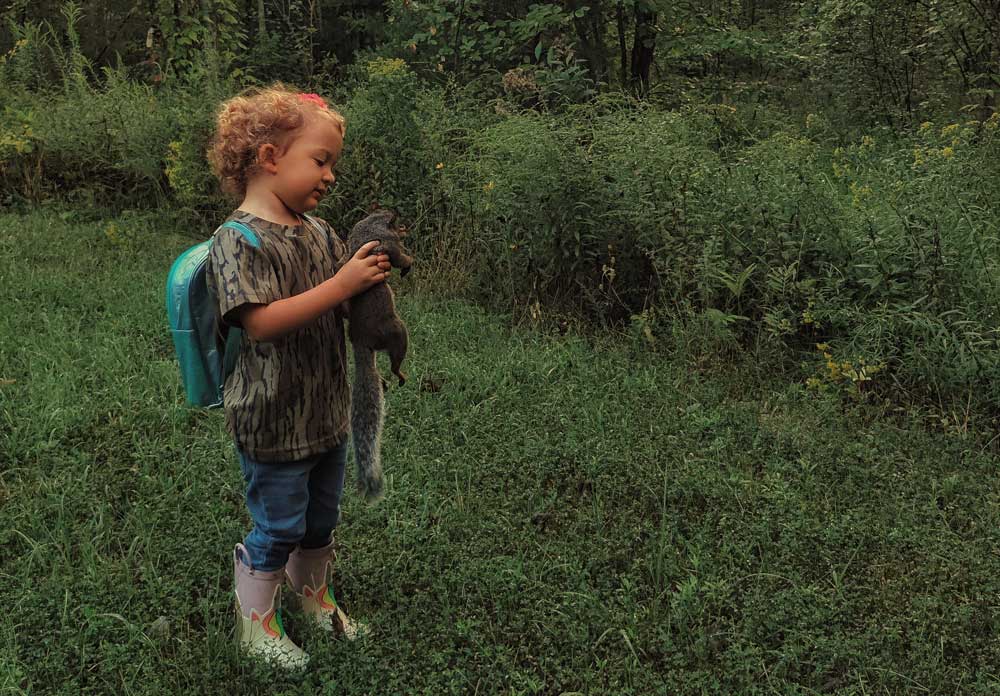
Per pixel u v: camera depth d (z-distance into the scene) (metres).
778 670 2.90
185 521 3.68
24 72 11.74
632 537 3.68
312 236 2.63
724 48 11.62
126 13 13.93
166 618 3.09
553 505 3.92
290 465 2.66
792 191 5.74
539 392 5.05
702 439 4.61
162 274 7.19
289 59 12.22
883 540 3.66
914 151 6.87
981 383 4.86
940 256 5.08
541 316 6.15
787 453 4.47
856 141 9.77
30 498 3.85
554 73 8.34
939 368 4.88
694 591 3.25
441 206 7.34
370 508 3.79
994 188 6.33
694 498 4.01
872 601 3.29
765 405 4.98
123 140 9.46
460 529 3.70
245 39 13.31
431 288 6.90
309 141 2.50
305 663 2.87
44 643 2.91
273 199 2.54
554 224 6.16
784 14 14.51
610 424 4.66
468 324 6.12
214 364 2.58
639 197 5.97
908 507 3.92
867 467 4.29
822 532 3.70
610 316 6.15
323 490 2.87
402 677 2.84
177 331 2.53
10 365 5.18
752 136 8.09
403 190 7.48
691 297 5.81
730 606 3.23
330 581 3.19
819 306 5.39
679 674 2.87
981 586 3.38
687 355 5.47
